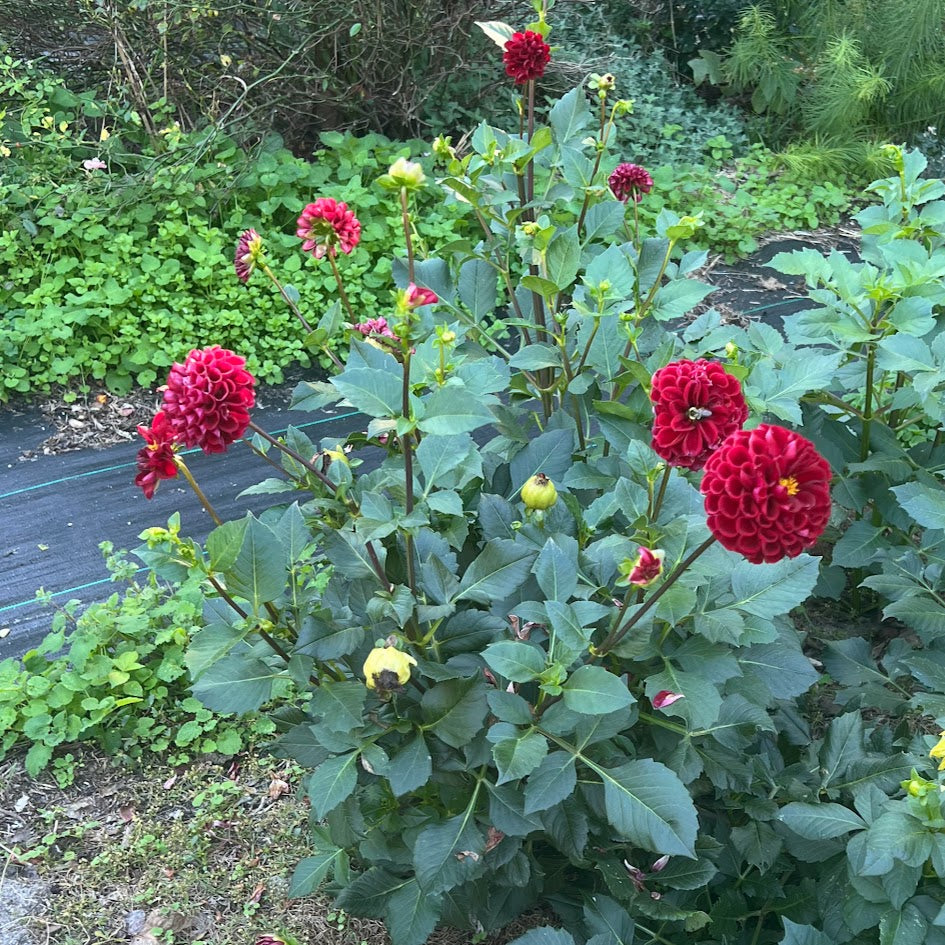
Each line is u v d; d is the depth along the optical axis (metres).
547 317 2.81
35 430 4.54
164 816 2.85
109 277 4.99
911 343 2.64
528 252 2.50
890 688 2.78
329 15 5.80
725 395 1.64
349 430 4.62
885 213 3.18
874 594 3.34
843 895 2.12
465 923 2.22
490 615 1.98
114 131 5.82
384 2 5.74
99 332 4.89
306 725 2.10
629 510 2.00
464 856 1.94
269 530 1.81
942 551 2.79
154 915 2.57
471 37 6.23
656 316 2.49
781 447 1.51
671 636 2.11
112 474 4.32
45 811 2.86
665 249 2.60
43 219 5.05
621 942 2.06
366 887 2.18
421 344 2.10
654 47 7.90
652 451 1.96
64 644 3.39
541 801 1.84
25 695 3.09
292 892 2.22
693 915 2.09
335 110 6.30
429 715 1.91
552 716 1.88
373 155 6.01
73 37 6.06
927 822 1.86
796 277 5.85
